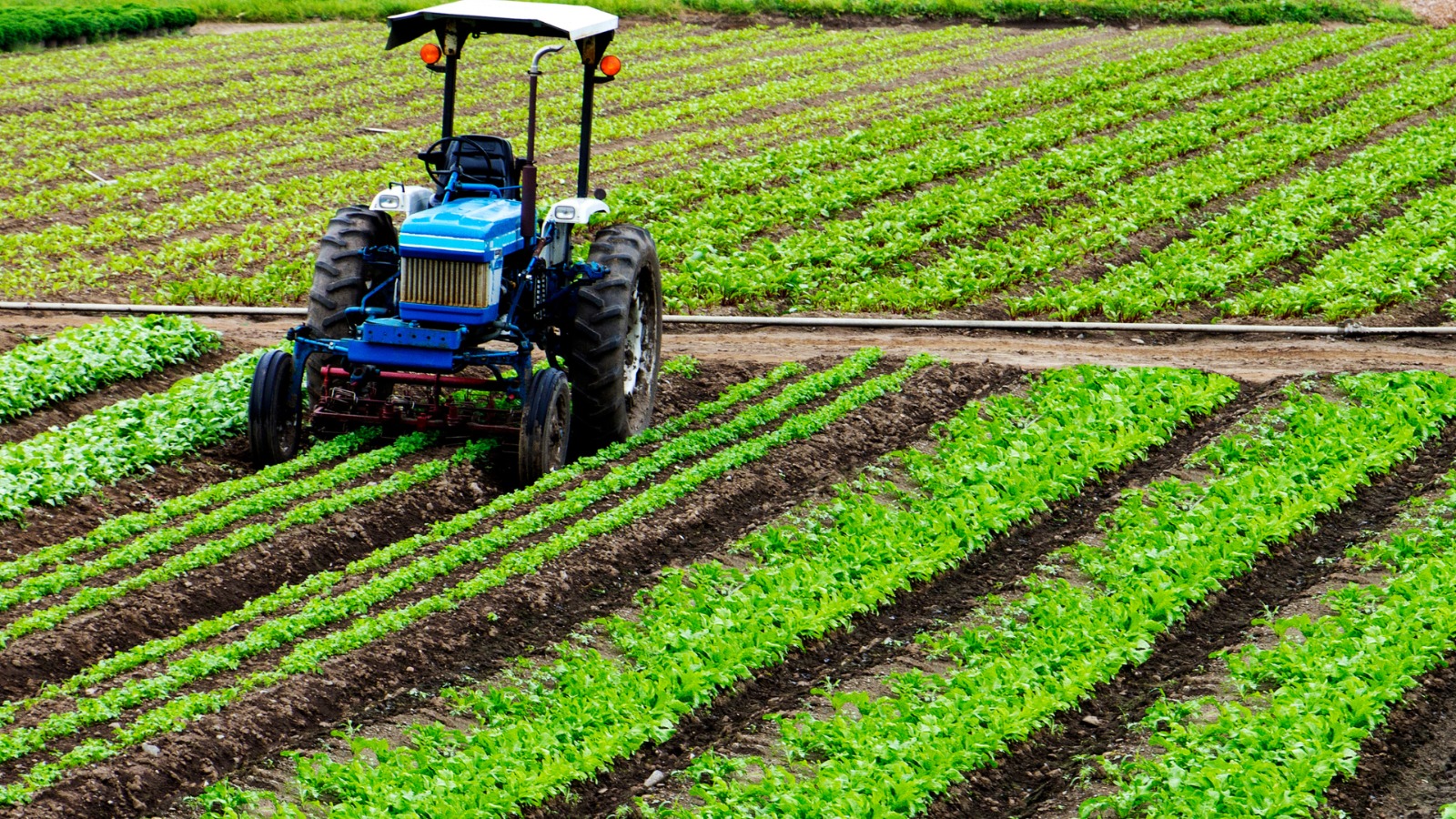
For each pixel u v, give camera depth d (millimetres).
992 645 27906
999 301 53469
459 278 34000
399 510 33375
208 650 26141
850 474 36906
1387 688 26141
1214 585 30641
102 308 50188
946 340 49344
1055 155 72000
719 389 44344
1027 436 38500
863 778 23203
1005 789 24203
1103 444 38469
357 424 37438
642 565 31172
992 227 61781
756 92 91812
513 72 100562
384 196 36000
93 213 63562
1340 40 105250
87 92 91000
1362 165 70312
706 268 54781
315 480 33906
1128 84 91750
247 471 36312
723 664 26750
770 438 37812
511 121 85000
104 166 72562
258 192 65875
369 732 24484
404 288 34250
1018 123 80062
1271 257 56594
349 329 36562
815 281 54875
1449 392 41969
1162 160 73188
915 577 31078
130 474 35156
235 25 122188
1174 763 23859
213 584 29109
